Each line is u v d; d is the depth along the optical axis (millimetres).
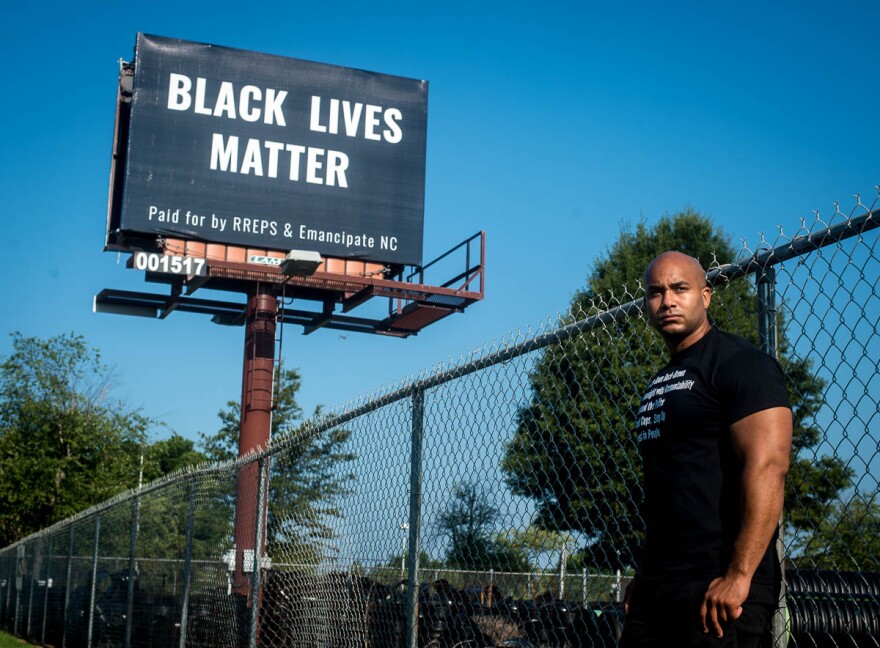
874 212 2936
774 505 2518
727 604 2514
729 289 3475
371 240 23219
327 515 6332
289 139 23000
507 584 4328
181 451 71188
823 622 2982
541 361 4324
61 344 29109
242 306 22875
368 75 23891
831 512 2992
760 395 2592
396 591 5277
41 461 27734
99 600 12523
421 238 23578
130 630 10680
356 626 5746
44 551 16875
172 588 9344
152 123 21984
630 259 23797
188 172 22078
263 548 7305
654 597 2752
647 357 3777
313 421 6645
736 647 2566
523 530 4285
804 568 3070
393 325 23766
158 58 22281
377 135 23703
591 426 3988
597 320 4020
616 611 3717
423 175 23844
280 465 7242
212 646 8047
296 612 6723
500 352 4566
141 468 29766
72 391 28891
